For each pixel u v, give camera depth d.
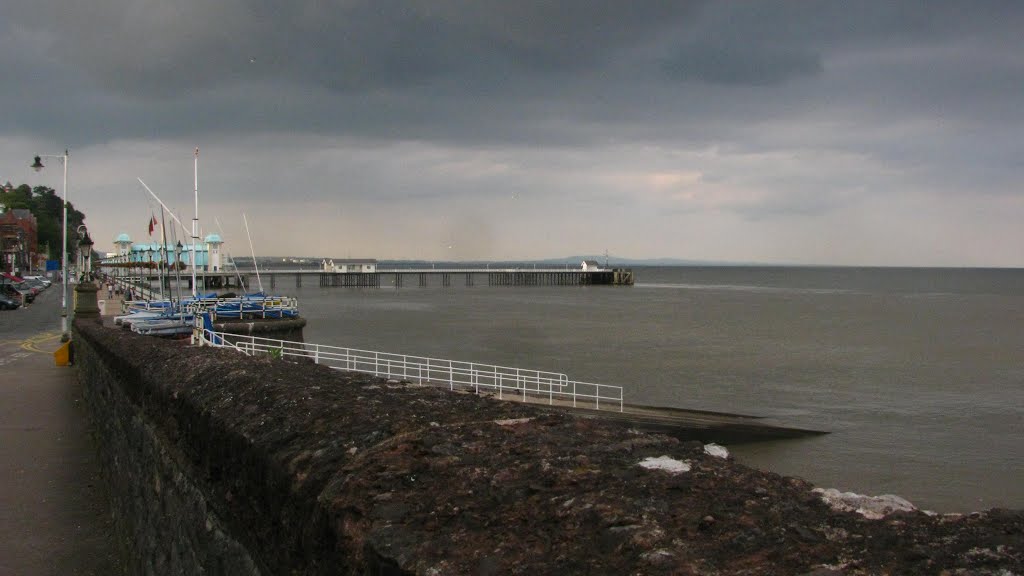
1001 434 34.38
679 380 48.78
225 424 5.94
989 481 27.11
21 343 42.81
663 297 168.38
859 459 29.73
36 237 172.62
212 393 7.00
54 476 15.48
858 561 2.65
